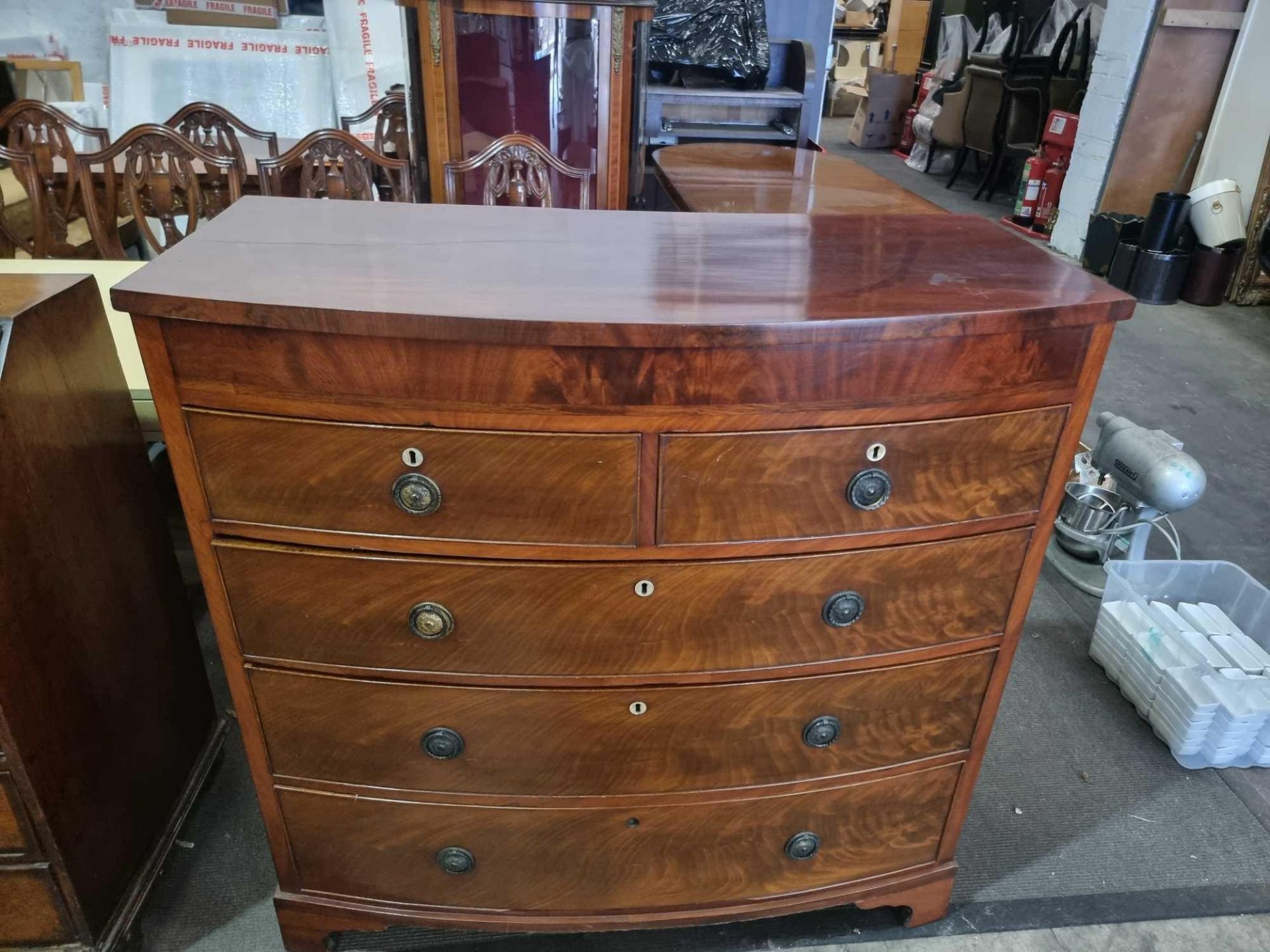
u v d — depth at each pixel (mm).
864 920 1640
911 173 7680
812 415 1060
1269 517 2867
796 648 1233
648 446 1055
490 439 1044
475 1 2189
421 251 1197
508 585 1146
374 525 1107
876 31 10289
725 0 3691
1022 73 6039
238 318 968
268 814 1377
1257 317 4500
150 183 2416
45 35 4074
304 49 4113
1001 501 1185
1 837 1311
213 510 1116
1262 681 1966
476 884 1431
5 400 1183
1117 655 2197
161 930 1575
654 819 1363
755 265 1189
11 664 1220
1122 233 4746
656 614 1178
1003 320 1029
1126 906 1676
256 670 1236
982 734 1403
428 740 1275
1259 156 4406
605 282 1097
